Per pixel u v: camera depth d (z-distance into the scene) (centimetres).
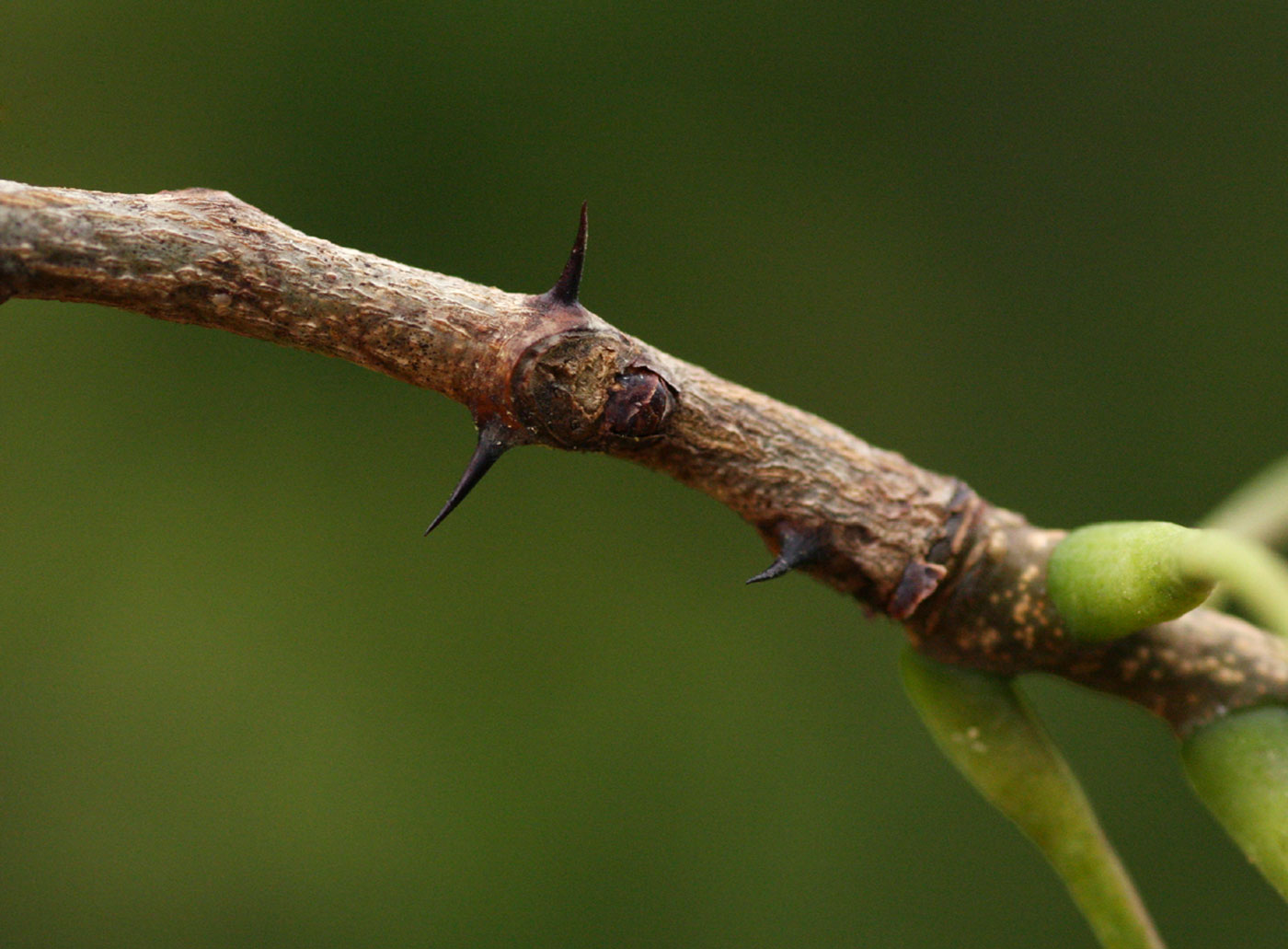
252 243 25
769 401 27
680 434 26
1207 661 27
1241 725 27
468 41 58
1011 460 59
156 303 25
